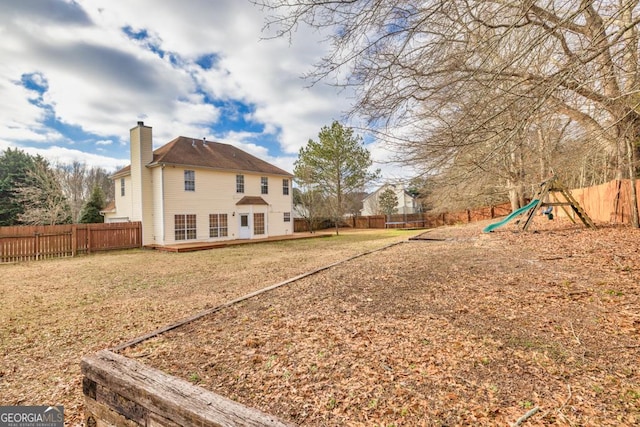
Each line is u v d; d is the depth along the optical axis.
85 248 13.35
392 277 5.25
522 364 2.31
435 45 3.25
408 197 36.34
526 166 9.59
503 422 1.70
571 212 11.23
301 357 2.64
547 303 3.47
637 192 8.15
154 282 7.35
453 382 2.13
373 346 2.77
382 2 3.08
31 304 5.64
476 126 3.12
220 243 15.59
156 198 15.47
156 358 2.70
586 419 1.68
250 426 1.55
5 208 24.14
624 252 5.28
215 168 17.03
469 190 10.62
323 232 25.06
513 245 7.18
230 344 2.97
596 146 5.71
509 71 3.07
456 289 4.29
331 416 1.85
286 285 5.30
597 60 2.94
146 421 1.97
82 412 2.62
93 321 4.66
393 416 1.82
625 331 2.68
